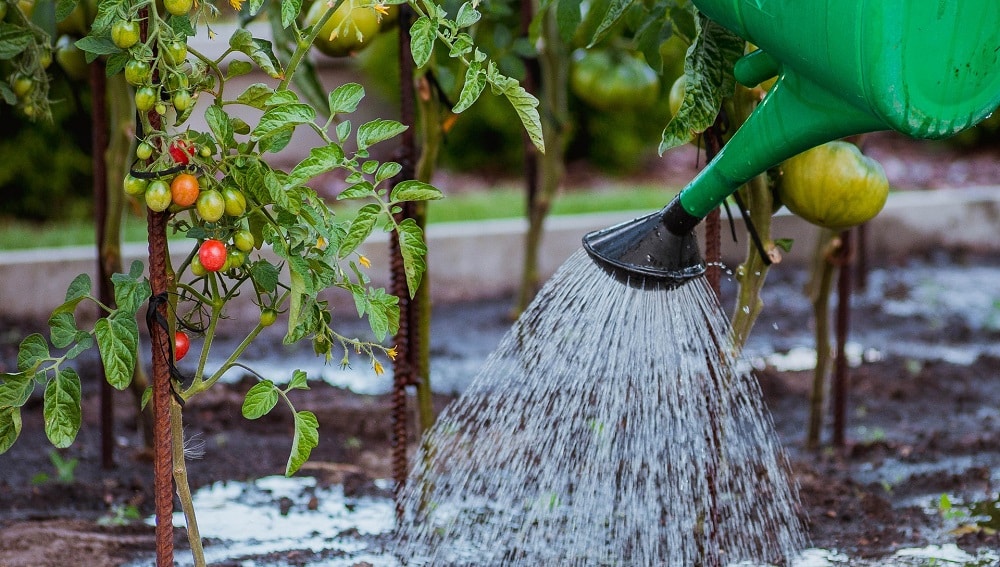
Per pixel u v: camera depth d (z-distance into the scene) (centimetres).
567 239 604
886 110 168
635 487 257
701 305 224
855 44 165
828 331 360
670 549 258
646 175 888
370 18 266
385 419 394
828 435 384
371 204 182
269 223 181
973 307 568
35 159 677
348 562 274
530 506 266
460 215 688
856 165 235
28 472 343
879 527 297
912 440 376
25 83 251
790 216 643
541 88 396
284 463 356
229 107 709
